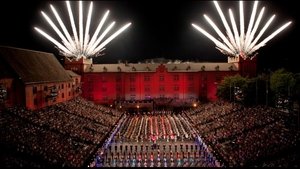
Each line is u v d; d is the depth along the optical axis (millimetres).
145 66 141250
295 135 62156
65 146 63656
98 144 72438
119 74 137125
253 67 133625
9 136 57406
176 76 137125
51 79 93750
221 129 80750
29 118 70688
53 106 92062
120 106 131250
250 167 53219
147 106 132375
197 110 115000
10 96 75750
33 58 93000
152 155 70188
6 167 46844
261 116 80500
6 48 81625
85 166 58500
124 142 82625
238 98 97125
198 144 80188
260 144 62469
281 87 88500
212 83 135750
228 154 61938
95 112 103500
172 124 104562
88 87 137125
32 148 56438
